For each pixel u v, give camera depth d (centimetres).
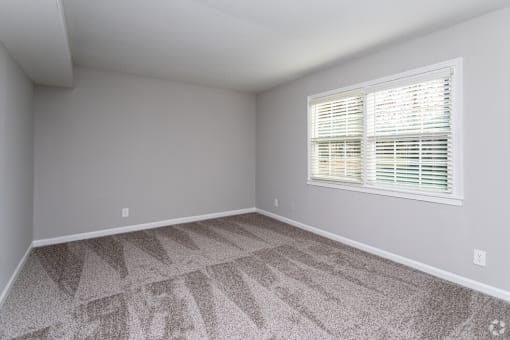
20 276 248
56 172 338
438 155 246
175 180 427
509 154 203
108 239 354
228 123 478
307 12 216
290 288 227
